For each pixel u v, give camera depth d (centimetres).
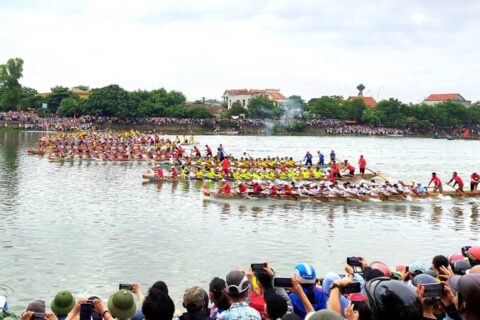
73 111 16875
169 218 3697
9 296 2067
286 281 1116
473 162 9419
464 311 591
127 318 1044
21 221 3447
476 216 4025
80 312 1000
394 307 534
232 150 11038
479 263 1170
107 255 2683
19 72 18100
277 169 6800
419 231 3416
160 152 8388
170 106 18638
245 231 3319
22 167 6600
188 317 1021
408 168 8100
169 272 2423
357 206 4428
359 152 11650
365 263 1411
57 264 2503
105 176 6000
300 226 3516
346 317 897
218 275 2389
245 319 895
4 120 15962
